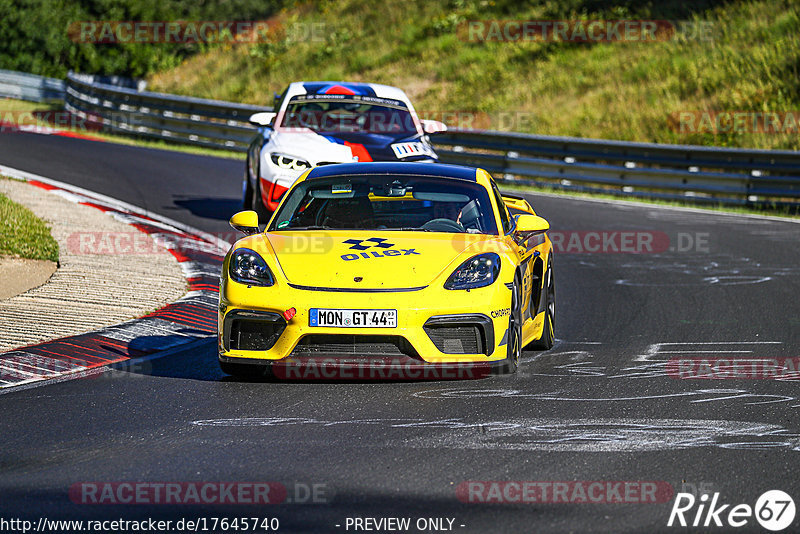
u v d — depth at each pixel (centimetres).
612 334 2820
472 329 2106
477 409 1939
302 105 4209
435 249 2211
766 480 1506
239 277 2145
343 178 2561
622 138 8556
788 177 6266
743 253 4444
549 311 2634
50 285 3108
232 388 2120
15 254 3519
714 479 1510
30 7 12269
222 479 1503
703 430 1795
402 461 1591
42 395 2061
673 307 3231
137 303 2961
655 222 5400
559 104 9588
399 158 3828
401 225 2383
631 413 1919
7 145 6944
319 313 2041
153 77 12769
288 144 3900
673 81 9375
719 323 2966
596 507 1380
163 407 1953
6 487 1466
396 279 2091
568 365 2392
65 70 12325
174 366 2344
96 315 2791
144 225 4359
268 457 1614
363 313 2034
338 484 1477
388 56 11675
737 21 10381
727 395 2080
